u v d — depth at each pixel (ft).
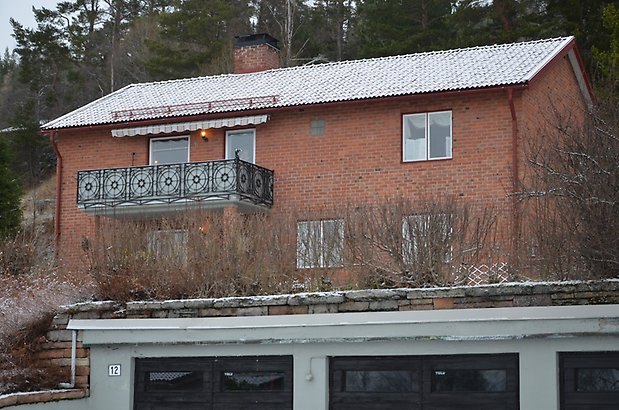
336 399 47.50
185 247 54.75
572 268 46.75
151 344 50.85
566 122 60.13
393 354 46.37
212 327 49.39
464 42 139.03
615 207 45.47
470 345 44.88
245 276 53.11
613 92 53.72
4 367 50.24
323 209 57.00
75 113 108.27
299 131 96.58
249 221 56.13
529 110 88.43
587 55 127.13
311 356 47.78
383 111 93.20
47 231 133.59
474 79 89.97
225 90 106.83
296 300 48.73
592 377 42.75
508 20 139.23
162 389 51.01
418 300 46.60
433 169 90.38
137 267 54.24
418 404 45.93
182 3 201.67
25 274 70.03
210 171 95.45
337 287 51.26
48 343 52.65
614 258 45.03
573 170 47.96
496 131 88.28
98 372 51.70
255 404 48.98
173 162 101.71
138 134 101.35
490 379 44.83
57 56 227.61
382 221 51.67
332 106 94.22
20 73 229.66
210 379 49.98
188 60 189.47
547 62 91.15
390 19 159.63
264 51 115.65
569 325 42.52
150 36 222.48
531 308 43.24
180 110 100.89
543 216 48.78
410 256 50.29
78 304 52.54
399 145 92.07
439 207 51.67
